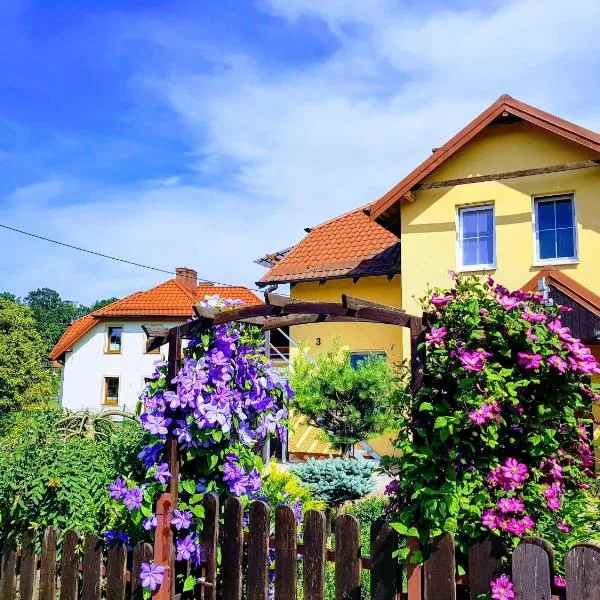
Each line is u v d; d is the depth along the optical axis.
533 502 2.98
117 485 3.79
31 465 4.48
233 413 3.91
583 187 10.27
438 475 2.96
